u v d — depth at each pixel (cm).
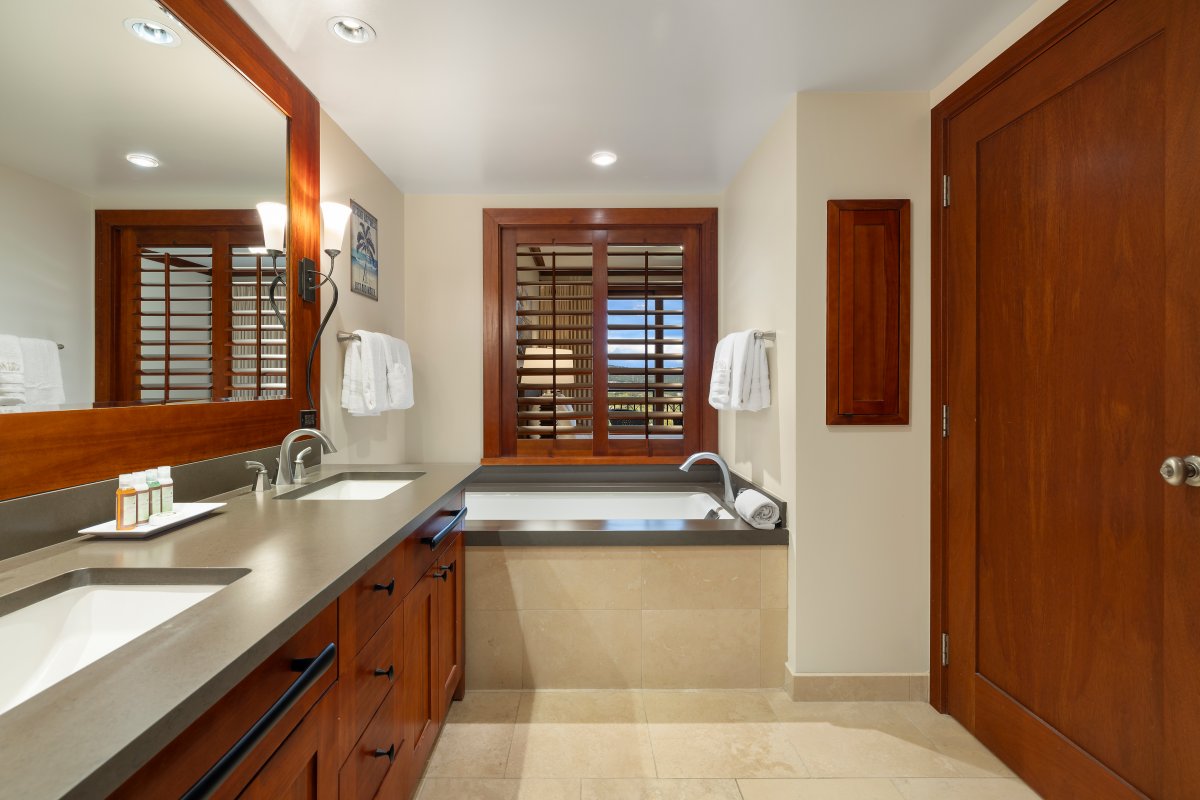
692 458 252
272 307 179
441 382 320
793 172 208
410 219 318
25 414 101
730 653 216
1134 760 131
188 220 141
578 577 216
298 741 85
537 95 206
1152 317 127
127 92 122
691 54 181
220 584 89
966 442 189
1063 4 149
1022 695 166
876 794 160
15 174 99
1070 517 149
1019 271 166
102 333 117
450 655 189
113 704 51
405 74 191
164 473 120
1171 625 122
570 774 168
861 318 205
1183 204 120
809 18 164
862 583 208
